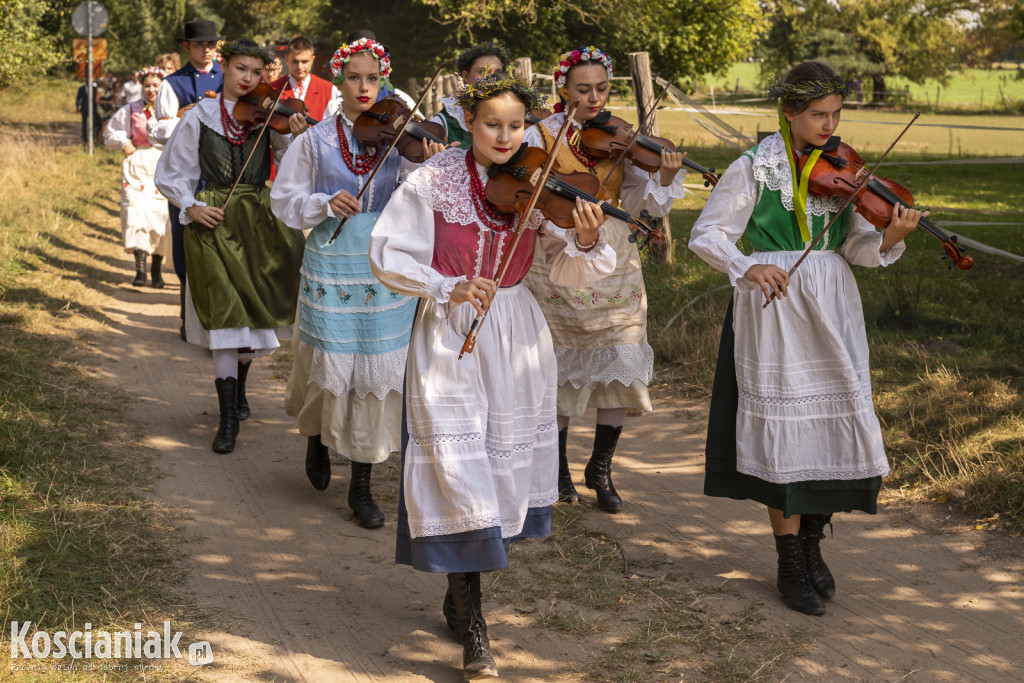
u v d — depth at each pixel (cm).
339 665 346
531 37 2439
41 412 579
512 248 331
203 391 679
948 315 785
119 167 1850
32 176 1555
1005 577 415
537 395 354
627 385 482
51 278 938
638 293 489
